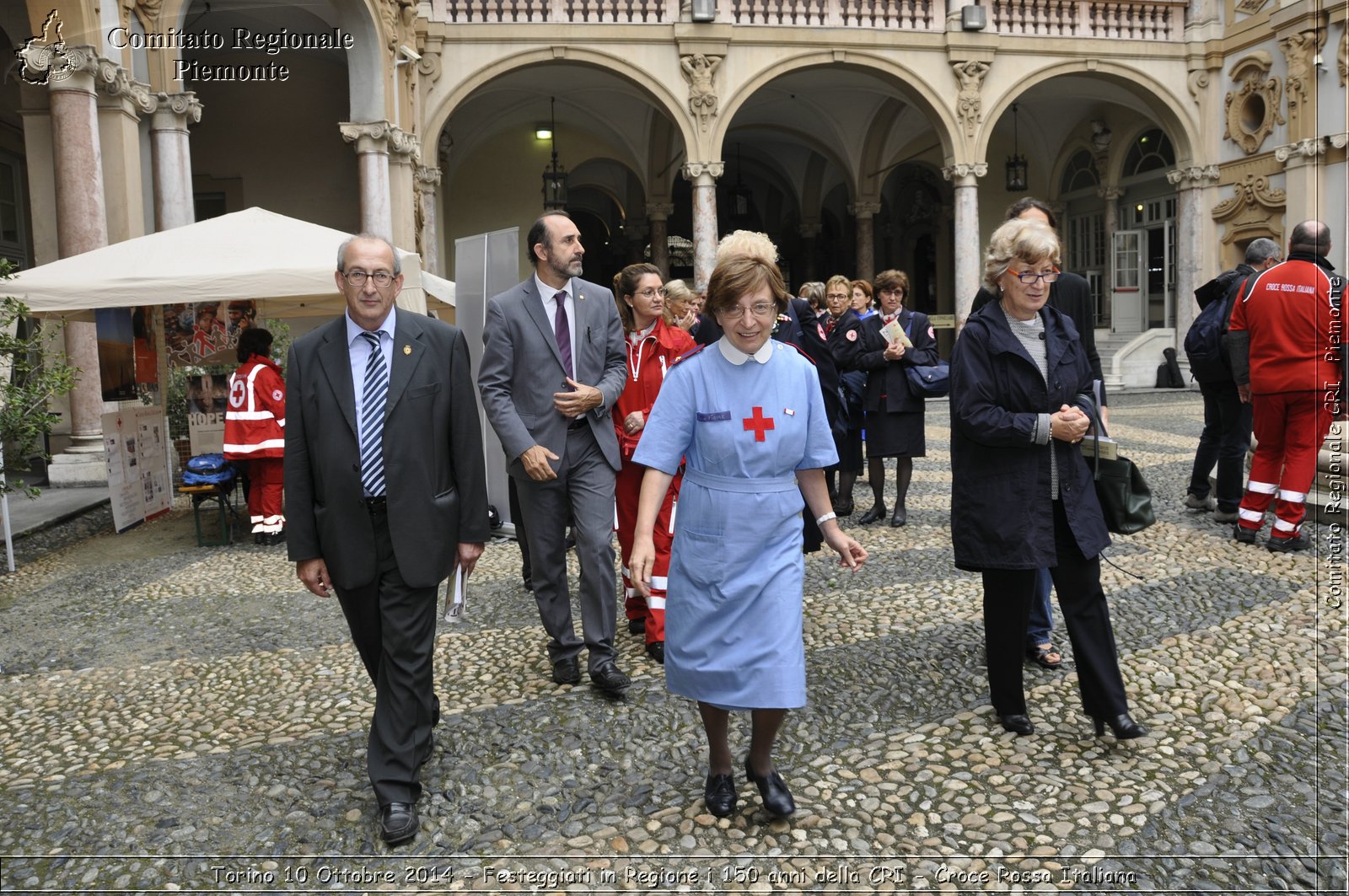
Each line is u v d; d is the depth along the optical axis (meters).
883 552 6.40
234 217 7.63
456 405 3.15
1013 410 3.30
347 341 3.05
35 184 10.21
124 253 7.22
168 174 10.60
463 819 3.06
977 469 3.40
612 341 4.26
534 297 4.13
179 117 10.69
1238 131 19.08
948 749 3.44
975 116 18.28
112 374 8.51
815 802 3.10
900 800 3.10
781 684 2.75
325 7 13.54
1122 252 23.00
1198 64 19.39
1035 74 18.72
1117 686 3.36
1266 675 3.97
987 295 3.69
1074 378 3.33
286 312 10.95
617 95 20.89
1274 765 3.23
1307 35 17.30
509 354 4.07
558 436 4.07
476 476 3.21
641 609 4.89
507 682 4.24
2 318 6.25
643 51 17.00
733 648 2.80
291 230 7.52
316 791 3.29
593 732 3.66
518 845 2.91
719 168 17.31
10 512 8.67
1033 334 3.38
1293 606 4.81
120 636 5.14
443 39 16.41
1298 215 17.66
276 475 7.55
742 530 2.80
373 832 3.01
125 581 6.38
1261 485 6.01
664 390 2.89
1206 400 6.99
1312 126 17.36
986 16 17.98
